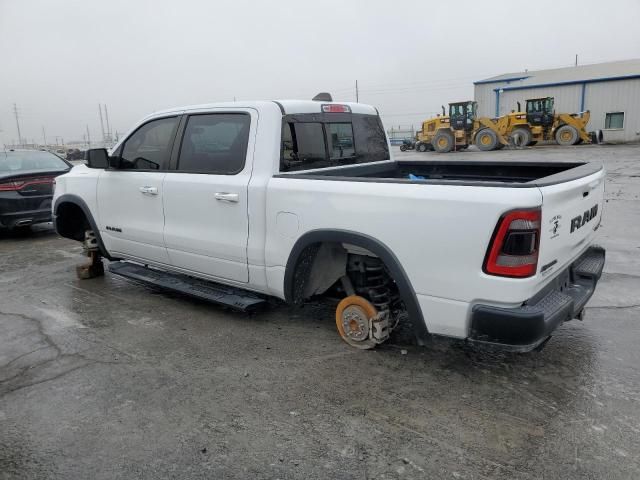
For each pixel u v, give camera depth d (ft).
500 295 9.75
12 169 29.66
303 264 12.89
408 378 11.59
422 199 10.41
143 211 16.26
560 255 10.71
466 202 9.87
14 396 11.21
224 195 13.73
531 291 9.74
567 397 10.62
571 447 9.00
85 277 19.99
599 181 12.85
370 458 8.89
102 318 15.75
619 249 22.06
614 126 113.70
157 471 8.68
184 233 15.07
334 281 13.23
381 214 11.00
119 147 17.13
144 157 16.29
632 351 12.64
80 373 12.20
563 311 10.25
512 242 9.52
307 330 14.44
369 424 9.87
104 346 13.70
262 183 13.06
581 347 12.90
